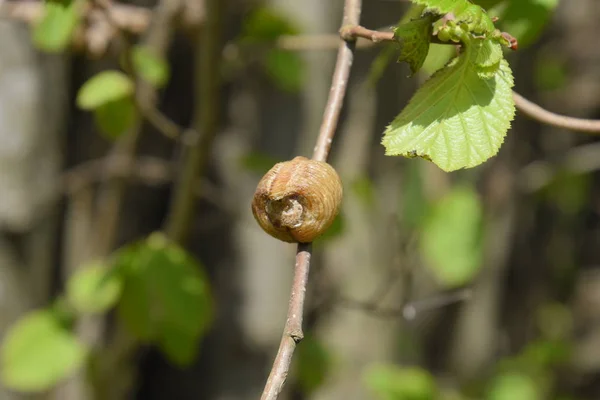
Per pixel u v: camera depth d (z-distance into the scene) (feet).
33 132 3.55
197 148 2.93
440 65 2.36
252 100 3.95
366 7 3.97
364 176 4.19
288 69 3.45
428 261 3.78
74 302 3.16
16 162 3.52
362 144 4.34
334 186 2.12
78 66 3.75
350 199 4.26
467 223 3.69
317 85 4.00
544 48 6.13
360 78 4.28
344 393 4.35
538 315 6.56
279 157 3.95
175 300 2.94
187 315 2.95
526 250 6.50
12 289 3.61
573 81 6.60
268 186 2.11
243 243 4.04
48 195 3.65
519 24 2.43
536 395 5.51
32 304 3.69
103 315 3.85
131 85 2.78
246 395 4.07
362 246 4.34
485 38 2.11
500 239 5.50
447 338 5.33
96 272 3.10
